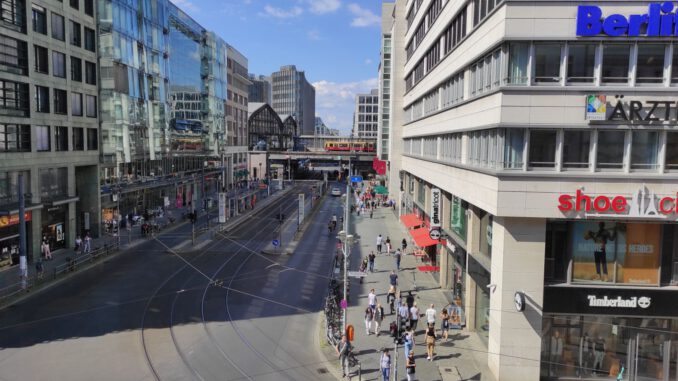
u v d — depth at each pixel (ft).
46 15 136.98
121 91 182.19
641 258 66.80
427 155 139.54
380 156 318.86
